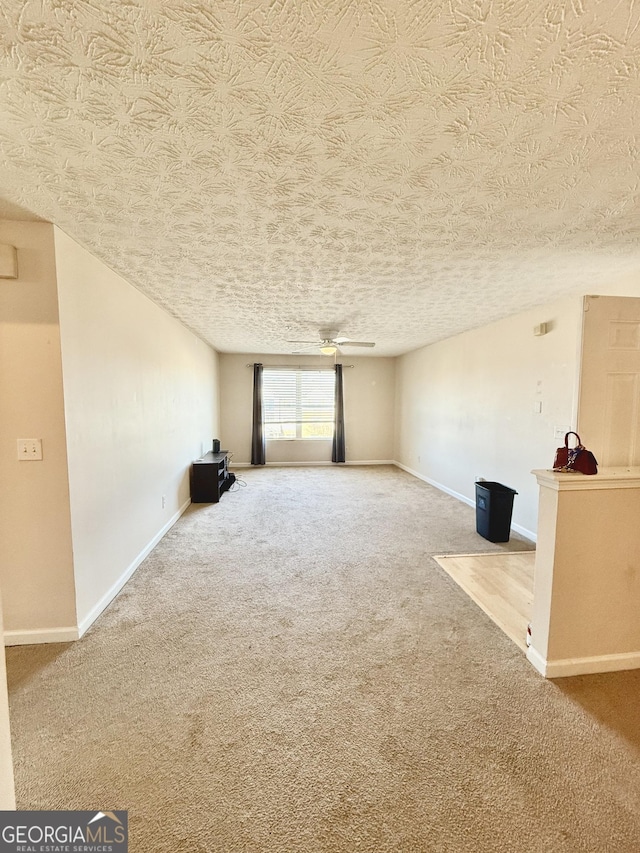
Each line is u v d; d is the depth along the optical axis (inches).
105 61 36.5
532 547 133.4
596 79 38.8
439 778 50.3
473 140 48.8
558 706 62.7
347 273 103.9
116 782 49.5
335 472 265.4
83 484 83.7
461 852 41.7
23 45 34.8
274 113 43.6
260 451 280.8
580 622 70.1
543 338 136.7
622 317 72.8
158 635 81.8
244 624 86.2
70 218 71.6
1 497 76.0
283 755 53.6
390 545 134.5
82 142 49.1
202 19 32.5
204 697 64.4
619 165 54.2
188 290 119.4
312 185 60.0
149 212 69.3
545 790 48.6
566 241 82.0
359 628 84.8
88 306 87.0
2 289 73.6
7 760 29.9
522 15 32.5
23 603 78.0
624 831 43.9
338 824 44.6
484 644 79.3
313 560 121.6
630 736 56.9
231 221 72.9
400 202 65.4
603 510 69.0
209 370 235.9
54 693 65.1
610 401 73.3
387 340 218.5
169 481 151.5
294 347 246.2
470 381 185.9
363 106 42.5
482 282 111.0
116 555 100.3
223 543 135.7
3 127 45.8
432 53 36.0
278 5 31.4
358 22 33.0
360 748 54.7
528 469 144.7
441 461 217.5
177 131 46.9
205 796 47.9
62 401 76.5
